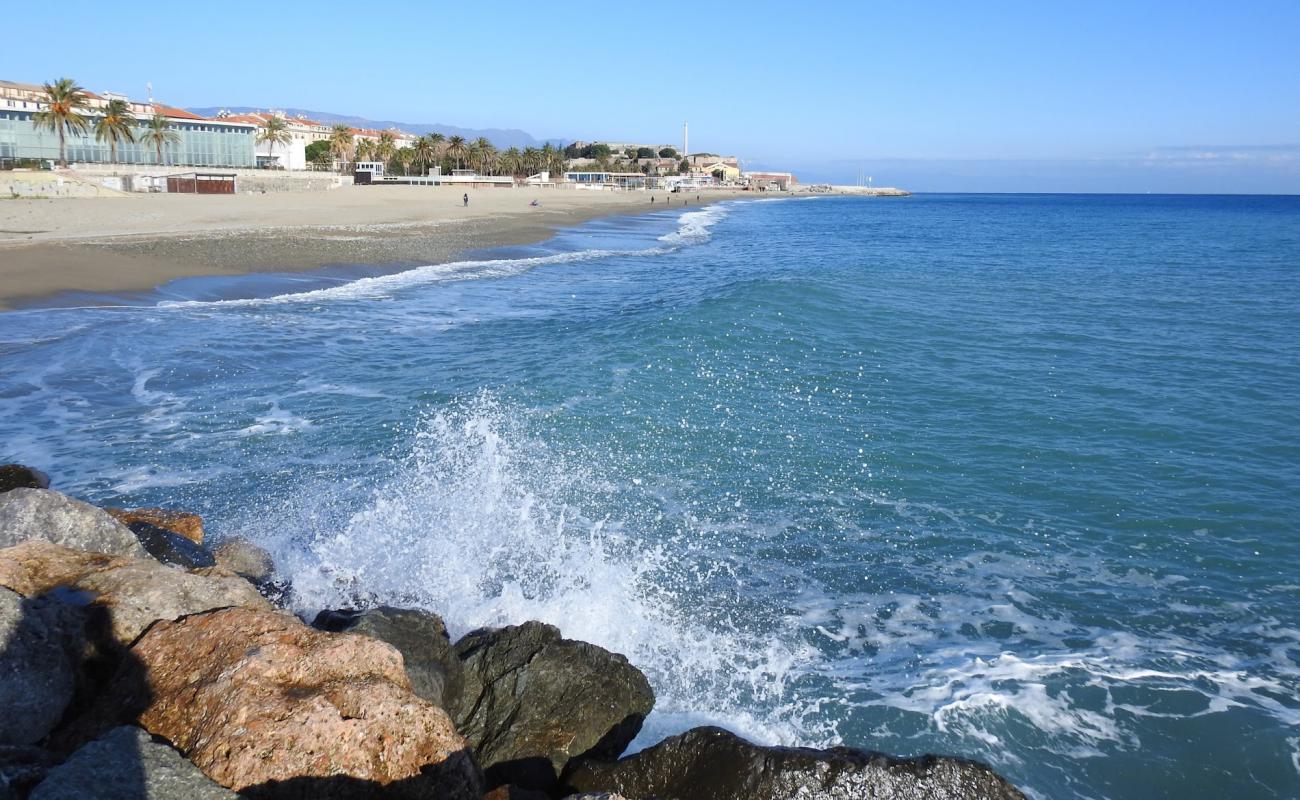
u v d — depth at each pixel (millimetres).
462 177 113750
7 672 4652
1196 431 14391
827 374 17609
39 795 3732
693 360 18266
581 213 78625
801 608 8820
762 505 11195
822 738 6805
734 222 86375
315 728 4430
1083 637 8359
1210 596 9156
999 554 10062
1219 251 52281
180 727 4629
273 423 13742
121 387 15633
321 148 106438
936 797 5262
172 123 72000
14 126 61688
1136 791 6355
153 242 34094
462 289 28953
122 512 8414
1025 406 15680
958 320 24375
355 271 31891
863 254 48438
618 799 4520
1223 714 7168
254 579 8344
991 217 113188
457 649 6949
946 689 7449
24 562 5887
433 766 4582
